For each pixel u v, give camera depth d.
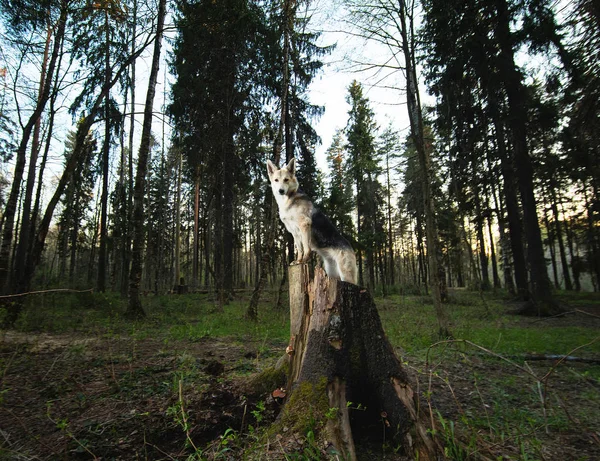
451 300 17.16
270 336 7.38
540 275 12.38
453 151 15.24
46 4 8.42
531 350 6.29
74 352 5.02
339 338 2.80
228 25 11.49
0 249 8.22
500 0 11.39
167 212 33.97
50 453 2.51
